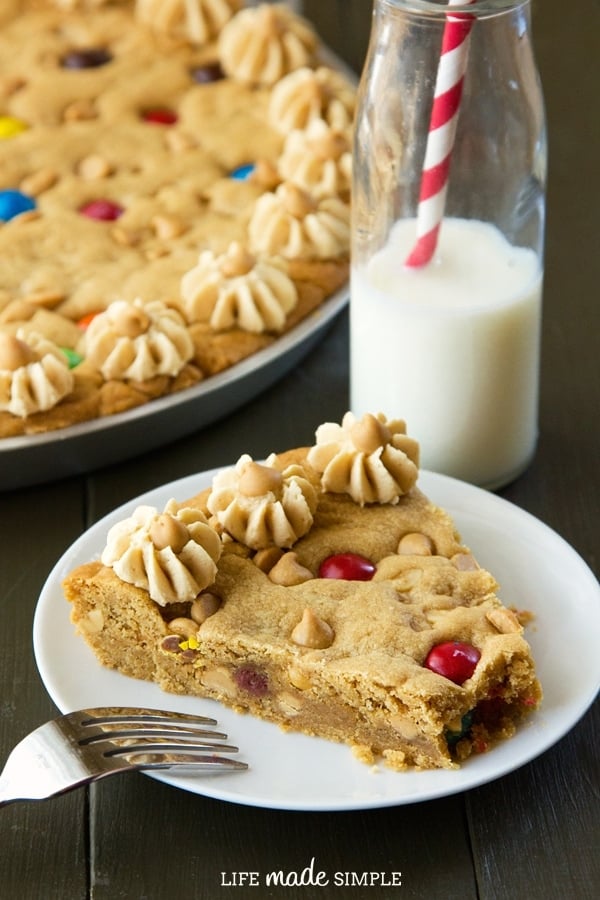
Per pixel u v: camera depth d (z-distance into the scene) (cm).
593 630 61
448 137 65
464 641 59
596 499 69
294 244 77
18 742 61
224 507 63
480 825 58
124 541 61
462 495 67
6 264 78
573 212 84
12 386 69
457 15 63
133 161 85
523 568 64
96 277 77
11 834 58
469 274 68
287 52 89
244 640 59
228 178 84
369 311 68
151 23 93
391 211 68
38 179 83
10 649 64
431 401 68
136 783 59
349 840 58
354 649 59
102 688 61
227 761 58
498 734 58
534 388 69
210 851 58
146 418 70
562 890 57
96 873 57
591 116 90
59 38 93
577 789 59
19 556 67
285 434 72
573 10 99
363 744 59
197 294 73
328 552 63
